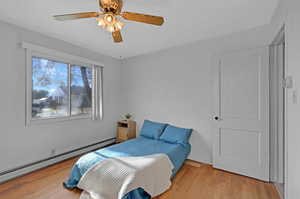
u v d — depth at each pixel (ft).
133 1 6.07
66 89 10.34
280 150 7.42
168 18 7.30
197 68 10.02
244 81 8.22
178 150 8.87
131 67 13.48
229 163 8.68
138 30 8.56
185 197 6.56
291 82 4.94
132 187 5.41
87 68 11.66
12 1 5.97
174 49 11.01
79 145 11.01
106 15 4.92
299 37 4.48
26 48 8.14
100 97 12.20
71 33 8.84
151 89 12.28
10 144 7.68
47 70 9.30
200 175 8.39
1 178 7.39
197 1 6.09
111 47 11.09
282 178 7.38
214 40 9.40
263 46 7.77
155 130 10.95
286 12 5.33
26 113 8.22
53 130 9.49
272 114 7.69
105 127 12.94
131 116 13.51
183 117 10.65
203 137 9.84
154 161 6.69
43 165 8.97
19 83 7.97
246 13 6.93
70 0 5.99
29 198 6.36
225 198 6.51
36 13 6.82
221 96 8.92
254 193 6.83
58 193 6.68
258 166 7.86
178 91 10.86
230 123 8.63
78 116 10.94
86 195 6.30
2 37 7.36
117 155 7.59
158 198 6.48
